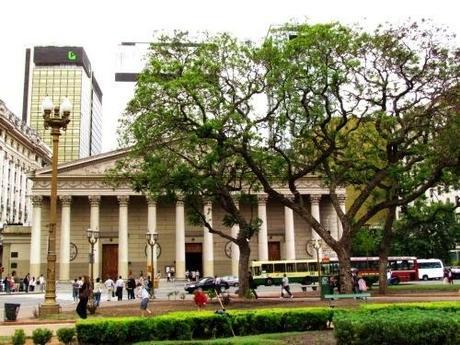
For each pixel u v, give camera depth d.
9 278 71.12
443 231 81.81
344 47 29.61
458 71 32.19
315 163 33.78
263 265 70.56
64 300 48.03
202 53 31.22
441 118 32.91
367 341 12.41
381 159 35.62
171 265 86.31
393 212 40.72
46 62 173.00
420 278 73.88
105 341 16.92
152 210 82.75
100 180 83.88
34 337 16.75
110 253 87.00
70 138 166.88
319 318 18.88
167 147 34.78
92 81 194.38
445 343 12.27
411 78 32.62
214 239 87.25
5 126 107.25
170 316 17.86
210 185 34.28
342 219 34.03
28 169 125.94
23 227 89.25
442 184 43.12
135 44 140.38
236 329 18.25
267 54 30.31
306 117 31.95
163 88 29.47
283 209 90.25
